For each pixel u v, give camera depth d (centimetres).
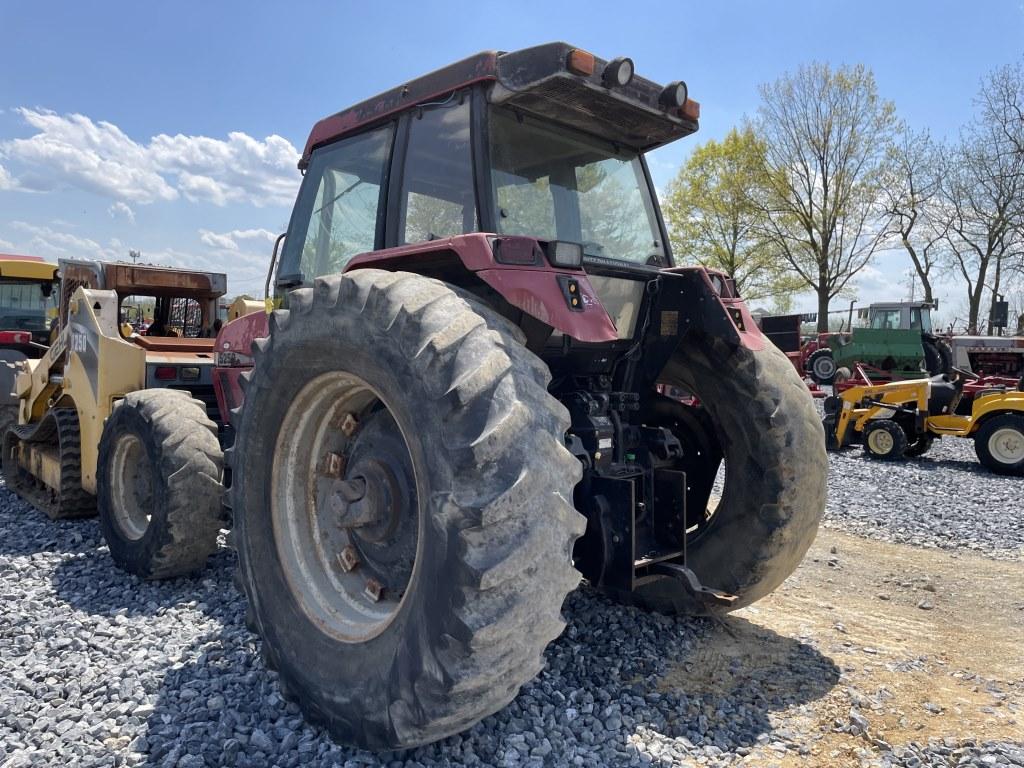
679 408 408
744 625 417
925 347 1855
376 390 264
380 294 260
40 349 1219
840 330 2348
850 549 617
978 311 3341
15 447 750
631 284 371
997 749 287
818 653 381
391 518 283
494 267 277
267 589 301
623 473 345
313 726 285
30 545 559
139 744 280
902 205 3303
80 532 593
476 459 223
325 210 404
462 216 327
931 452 1255
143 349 582
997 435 1044
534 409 239
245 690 319
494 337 247
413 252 307
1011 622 440
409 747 242
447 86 336
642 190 403
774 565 368
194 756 270
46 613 421
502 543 222
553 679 331
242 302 609
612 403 361
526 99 326
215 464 470
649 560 330
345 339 268
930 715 320
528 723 290
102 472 505
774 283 3456
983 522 720
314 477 311
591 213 368
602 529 313
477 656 221
